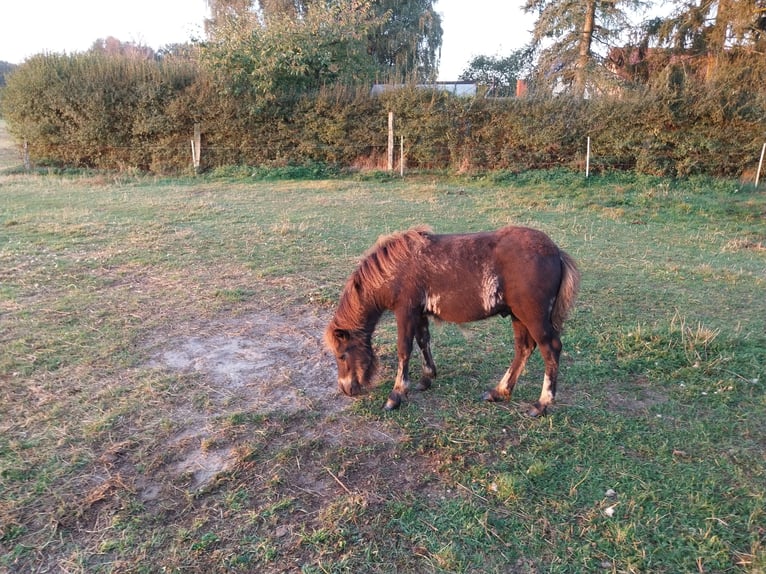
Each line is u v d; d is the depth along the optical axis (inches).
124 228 366.6
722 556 105.6
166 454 135.3
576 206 482.6
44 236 343.0
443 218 421.7
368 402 163.3
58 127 692.1
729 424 151.1
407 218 419.8
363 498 120.8
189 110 668.7
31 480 125.1
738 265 315.0
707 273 288.0
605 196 517.7
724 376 177.0
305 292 252.2
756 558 104.5
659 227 416.5
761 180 569.3
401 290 153.7
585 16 832.9
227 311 231.1
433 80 759.7
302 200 494.9
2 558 104.0
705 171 590.9
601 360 189.9
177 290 252.4
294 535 110.5
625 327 215.6
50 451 135.1
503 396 163.2
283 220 403.9
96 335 203.3
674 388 170.9
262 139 679.1
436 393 169.5
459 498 121.9
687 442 143.0
